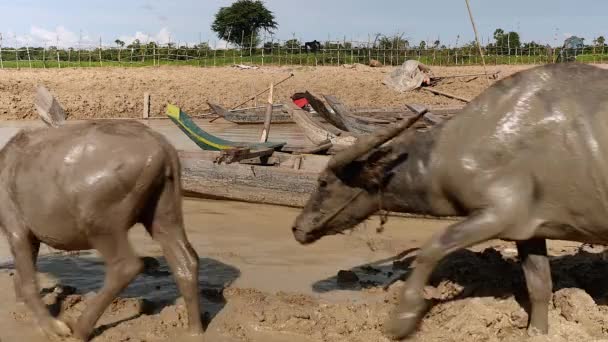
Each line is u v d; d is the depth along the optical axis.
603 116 5.52
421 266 5.66
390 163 6.25
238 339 5.99
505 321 6.07
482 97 5.96
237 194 10.80
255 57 44.41
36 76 29.97
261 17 69.81
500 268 7.04
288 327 6.20
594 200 5.52
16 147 5.99
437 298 6.60
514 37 44.53
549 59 32.69
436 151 5.97
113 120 6.40
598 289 6.78
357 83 31.98
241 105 25.56
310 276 7.70
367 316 6.34
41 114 8.88
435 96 29.98
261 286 7.34
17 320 6.33
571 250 8.47
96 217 5.66
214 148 12.46
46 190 5.73
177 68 36.59
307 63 43.59
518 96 5.77
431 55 44.25
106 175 5.61
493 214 5.58
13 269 7.72
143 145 5.75
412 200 6.24
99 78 30.34
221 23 70.06
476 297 6.46
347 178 6.44
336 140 12.59
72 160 5.68
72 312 6.47
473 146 5.72
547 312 5.97
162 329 6.12
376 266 8.08
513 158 5.61
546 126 5.59
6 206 5.95
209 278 7.57
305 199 10.41
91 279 7.55
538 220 5.70
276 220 10.09
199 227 9.67
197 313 6.02
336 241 9.09
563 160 5.53
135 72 33.53
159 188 5.88
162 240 6.00
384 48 44.94
